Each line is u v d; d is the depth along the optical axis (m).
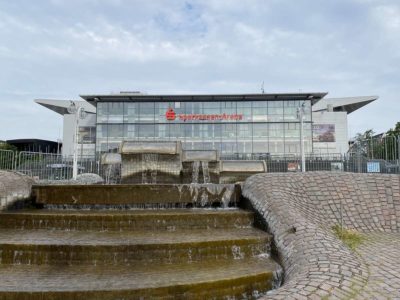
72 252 6.64
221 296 5.71
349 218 8.97
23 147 62.81
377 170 14.80
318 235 6.93
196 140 52.25
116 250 6.67
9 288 5.36
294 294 4.54
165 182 15.22
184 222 8.50
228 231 8.28
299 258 6.17
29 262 6.66
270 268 6.49
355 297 4.63
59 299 5.20
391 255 6.72
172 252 6.82
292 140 51.69
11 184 9.91
